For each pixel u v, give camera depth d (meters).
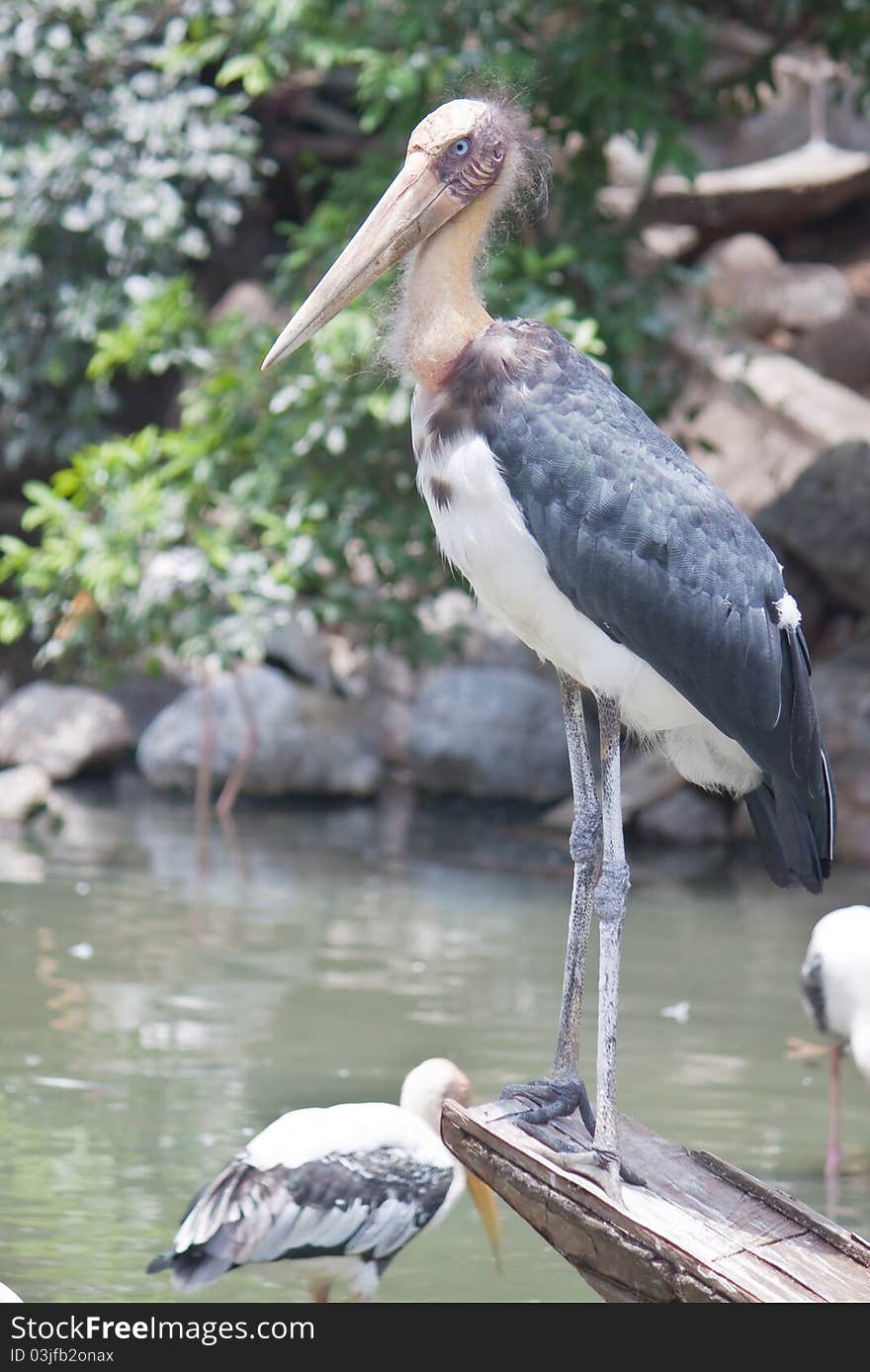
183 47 17.02
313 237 14.86
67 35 17.62
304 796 17.12
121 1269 5.98
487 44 14.20
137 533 15.60
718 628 4.57
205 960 10.45
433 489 4.57
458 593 18.42
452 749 17.33
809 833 4.86
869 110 22.03
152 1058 8.49
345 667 18.33
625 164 20.86
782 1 15.17
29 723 17.44
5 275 17.83
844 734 15.48
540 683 17.91
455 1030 9.15
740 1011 9.86
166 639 16.08
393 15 14.57
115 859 13.62
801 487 17.19
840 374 20.67
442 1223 6.89
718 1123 7.88
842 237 21.80
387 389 14.70
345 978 10.17
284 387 15.07
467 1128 4.55
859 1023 7.43
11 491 20.19
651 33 15.10
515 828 15.99
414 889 12.94
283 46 15.07
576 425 4.46
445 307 4.56
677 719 4.73
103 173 17.61
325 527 15.44
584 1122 4.74
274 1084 8.12
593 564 4.46
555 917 12.14
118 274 18.08
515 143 4.64
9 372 18.55
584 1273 4.48
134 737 18.30
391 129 14.85
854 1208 6.80
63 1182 6.80
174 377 19.98
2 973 9.95
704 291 19.42
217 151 18.00
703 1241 4.35
